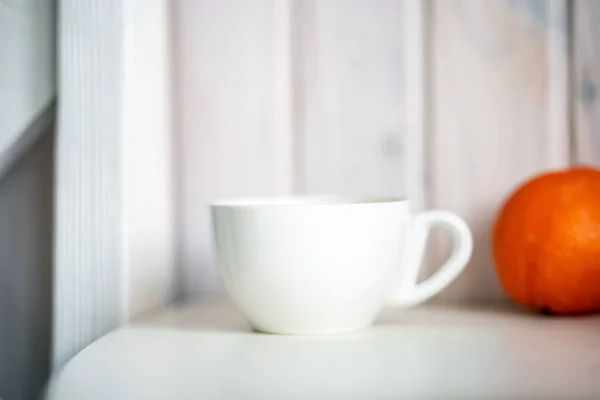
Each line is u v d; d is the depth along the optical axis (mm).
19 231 575
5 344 580
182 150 573
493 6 542
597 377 356
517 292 483
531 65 539
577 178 479
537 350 399
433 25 549
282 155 564
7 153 535
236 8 568
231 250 429
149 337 441
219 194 570
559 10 537
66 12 504
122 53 499
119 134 500
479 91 544
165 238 557
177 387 354
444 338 425
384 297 441
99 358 399
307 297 422
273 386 353
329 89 559
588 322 461
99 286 501
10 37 526
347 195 534
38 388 580
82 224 502
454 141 546
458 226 468
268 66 565
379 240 427
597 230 463
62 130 504
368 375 365
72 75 503
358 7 557
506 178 541
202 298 567
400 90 552
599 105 532
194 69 572
